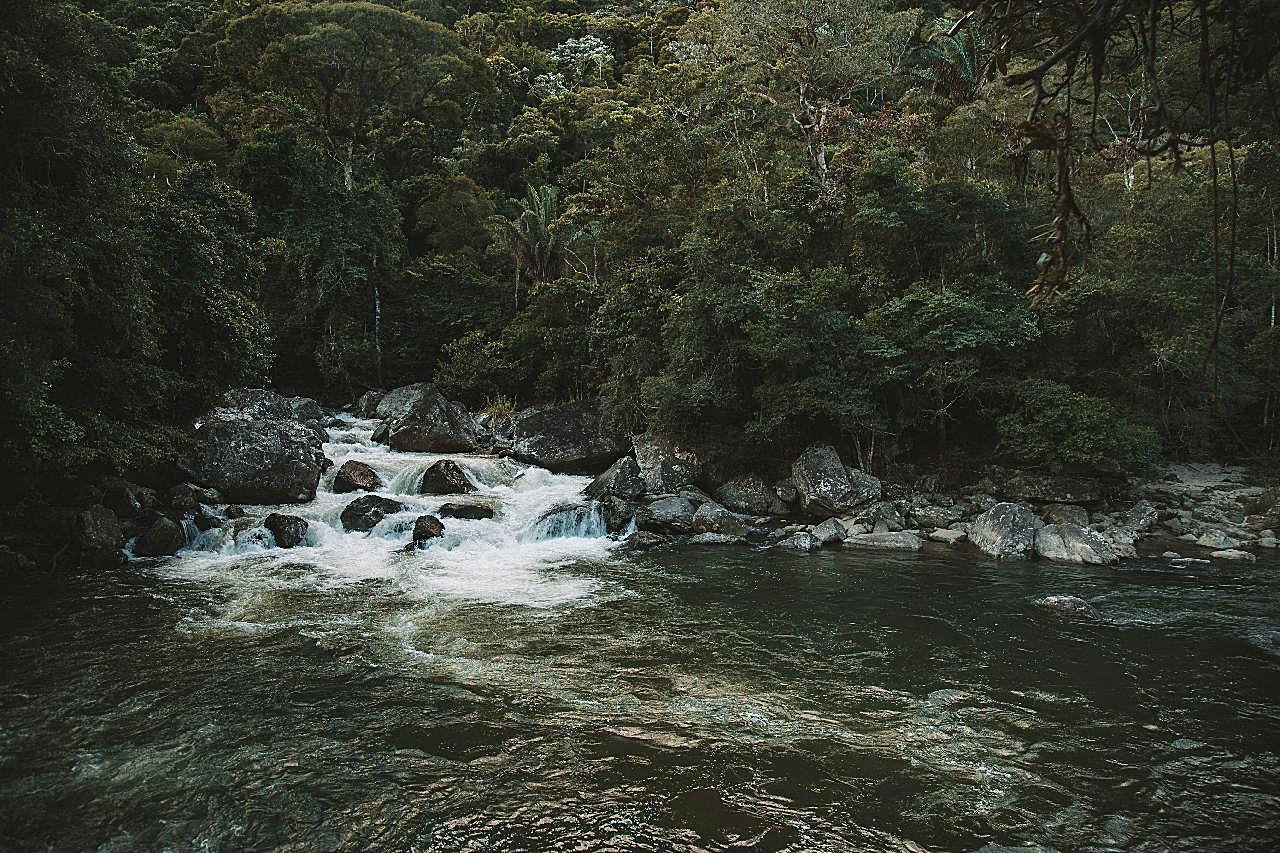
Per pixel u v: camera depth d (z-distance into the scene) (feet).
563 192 138.82
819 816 18.60
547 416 74.84
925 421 61.67
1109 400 60.03
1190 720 23.62
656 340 68.85
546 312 91.30
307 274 100.42
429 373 108.58
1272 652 29.30
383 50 131.64
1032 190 67.62
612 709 24.81
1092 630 32.22
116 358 46.98
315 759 21.43
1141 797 19.31
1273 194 46.47
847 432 61.57
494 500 57.98
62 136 38.50
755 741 22.57
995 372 59.41
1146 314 62.18
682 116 103.81
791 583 40.52
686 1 216.33
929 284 60.95
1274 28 7.23
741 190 70.69
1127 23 7.36
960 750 21.90
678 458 62.80
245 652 29.58
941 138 71.87
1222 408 7.80
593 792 19.76
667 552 48.42
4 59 33.94
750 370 62.28
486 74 155.63
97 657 28.73
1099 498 54.65
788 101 97.71
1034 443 54.80
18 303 34.96
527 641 31.27
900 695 25.80
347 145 131.54
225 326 54.60
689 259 63.16
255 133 119.96
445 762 21.34
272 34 127.03
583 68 193.06
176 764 21.06
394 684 26.73
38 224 35.50
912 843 17.44
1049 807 18.89
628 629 32.81
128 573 40.60
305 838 17.76
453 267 113.09
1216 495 58.95
